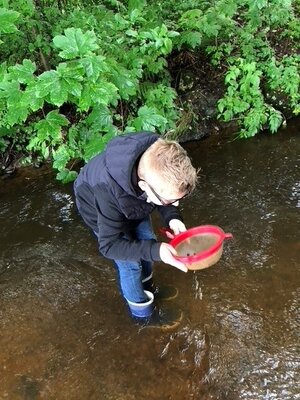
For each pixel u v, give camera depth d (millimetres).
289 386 2051
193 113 3848
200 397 2041
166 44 3422
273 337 2264
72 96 2939
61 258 2863
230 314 2393
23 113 2771
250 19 4113
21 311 2545
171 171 1510
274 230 2889
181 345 2266
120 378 2150
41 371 2213
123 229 1863
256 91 3826
